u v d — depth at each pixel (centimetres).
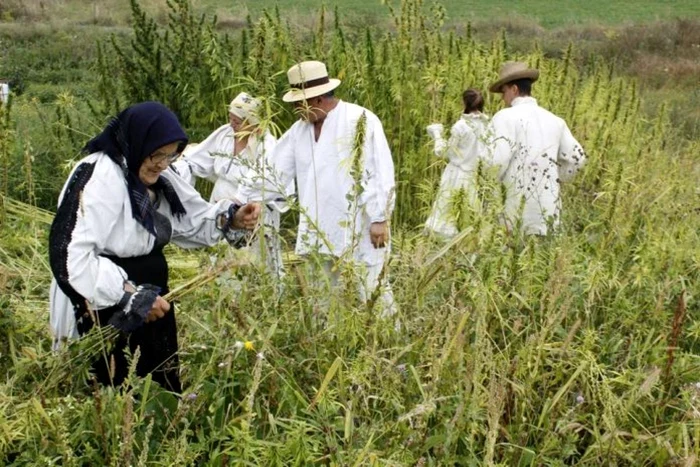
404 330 380
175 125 343
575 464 349
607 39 2256
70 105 775
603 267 439
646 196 584
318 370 361
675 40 2188
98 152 344
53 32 2002
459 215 447
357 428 323
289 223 756
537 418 360
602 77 881
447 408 337
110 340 340
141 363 361
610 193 507
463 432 332
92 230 330
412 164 726
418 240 445
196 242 396
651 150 788
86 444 299
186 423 302
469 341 390
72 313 356
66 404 311
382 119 755
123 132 340
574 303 430
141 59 791
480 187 472
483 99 731
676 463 329
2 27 2027
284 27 757
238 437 296
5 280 465
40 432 297
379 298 380
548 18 2762
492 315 393
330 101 507
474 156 643
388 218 427
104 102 812
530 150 621
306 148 514
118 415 307
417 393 351
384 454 311
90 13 2408
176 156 354
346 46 781
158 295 338
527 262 418
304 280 386
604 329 423
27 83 1550
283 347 368
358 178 419
